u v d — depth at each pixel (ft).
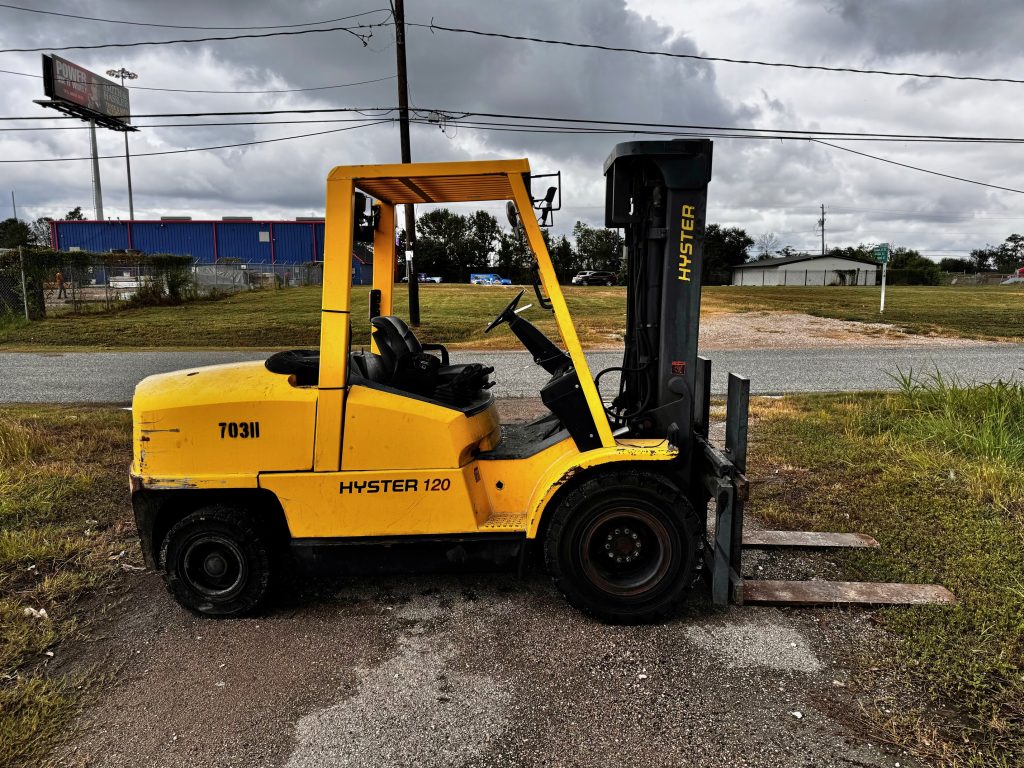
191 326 60.80
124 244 166.50
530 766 8.16
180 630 11.55
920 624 11.03
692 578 11.19
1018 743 8.31
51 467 19.62
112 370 40.09
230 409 11.30
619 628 11.28
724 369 39.27
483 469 12.07
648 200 11.94
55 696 9.59
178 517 12.37
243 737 8.77
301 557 11.67
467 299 91.97
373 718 9.10
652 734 8.70
